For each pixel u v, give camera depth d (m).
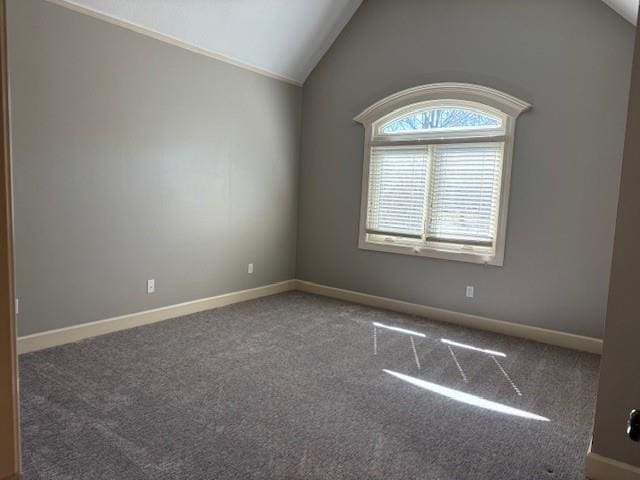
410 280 4.71
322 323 4.24
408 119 4.70
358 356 3.42
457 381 3.03
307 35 4.77
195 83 4.21
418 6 4.48
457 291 4.43
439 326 4.29
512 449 2.21
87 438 2.16
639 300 1.85
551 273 3.93
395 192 4.77
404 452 2.15
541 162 3.91
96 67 3.45
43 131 3.19
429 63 4.45
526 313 4.07
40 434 2.18
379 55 4.77
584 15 3.66
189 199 4.29
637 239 1.83
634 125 1.80
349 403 2.64
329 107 5.19
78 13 3.31
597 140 3.67
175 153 4.11
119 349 3.37
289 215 5.47
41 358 3.13
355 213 5.07
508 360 3.46
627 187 1.84
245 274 5.00
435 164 4.49
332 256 5.30
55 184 3.29
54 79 3.21
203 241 4.48
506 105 4.02
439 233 4.52
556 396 2.85
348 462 2.05
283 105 5.18
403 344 3.74
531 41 3.90
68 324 3.47
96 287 3.63
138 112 3.78
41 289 3.28
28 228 3.17
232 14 4.04
